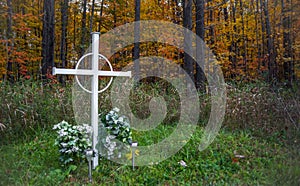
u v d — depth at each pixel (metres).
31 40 11.01
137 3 8.85
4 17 9.49
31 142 4.22
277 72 9.98
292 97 4.52
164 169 3.39
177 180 3.13
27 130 4.59
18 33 10.54
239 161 3.62
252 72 10.78
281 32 9.72
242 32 11.38
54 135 4.50
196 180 3.14
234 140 4.43
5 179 2.93
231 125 5.06
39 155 3.70
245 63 10.97
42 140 4.33
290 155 2.91
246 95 5.57
